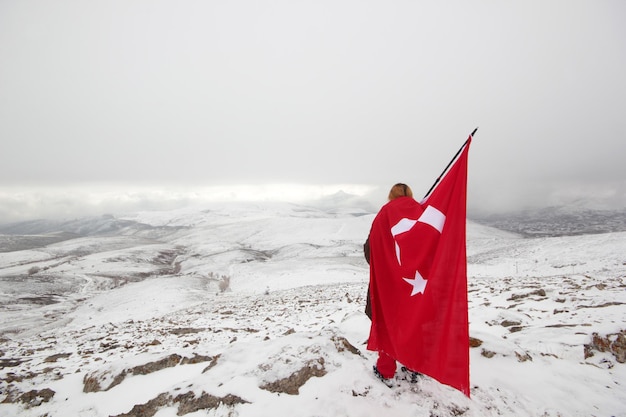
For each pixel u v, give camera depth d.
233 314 17.05
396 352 3.51
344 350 4.82
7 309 41.22
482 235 162.88
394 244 3.60
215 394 3.96
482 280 22.98
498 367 4.65
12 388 6.01
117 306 34.47
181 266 97.69
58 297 52.53
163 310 29.69
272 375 4.08
